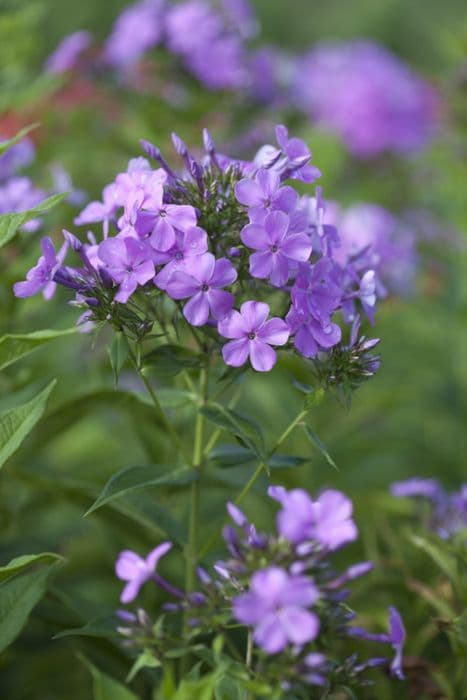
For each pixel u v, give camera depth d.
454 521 0.99
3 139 1.01
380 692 0.95
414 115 2.04
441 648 0.98
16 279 0.97
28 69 1.28
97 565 1.06
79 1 2.47
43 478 0.94
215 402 0.88
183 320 0.85
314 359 0.84
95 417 1.23
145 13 1.37
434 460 1.29
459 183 1.48
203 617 0.79
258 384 1.12
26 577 0.87
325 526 0.76
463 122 1.47
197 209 0.83
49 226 0.99
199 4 1.39
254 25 1.48
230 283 0.81
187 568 0.89
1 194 0.97
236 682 0.80
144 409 0.95
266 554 0.77
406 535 1.02
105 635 0.85
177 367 0.86
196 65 1.35
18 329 1.02
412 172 2.03
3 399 1.00
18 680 1.02
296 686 0.77
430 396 1.39
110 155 1.39
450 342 1.43
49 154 1.34
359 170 2.07
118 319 0.83
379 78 2.06
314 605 0.77
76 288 0.83
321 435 1.14
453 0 3.54
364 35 3.54
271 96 1.50
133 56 1.36
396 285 1.31
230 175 0.84
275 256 0.81
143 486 0.86
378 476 1.23
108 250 0.81
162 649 0.79
